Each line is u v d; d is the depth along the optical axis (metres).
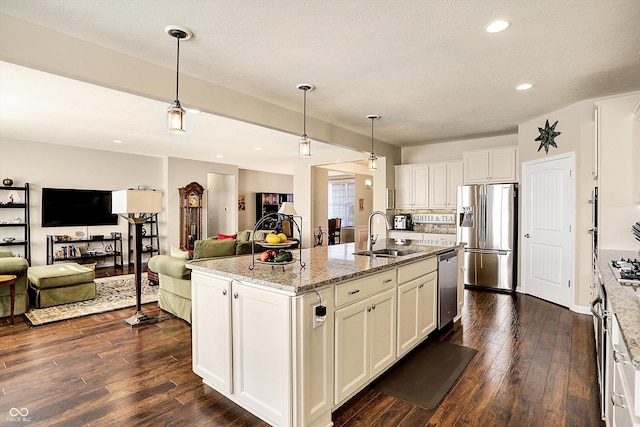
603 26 2.33
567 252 4.22
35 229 6.52
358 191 10.84
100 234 7.30
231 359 2.25
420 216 6.61
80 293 4.63
